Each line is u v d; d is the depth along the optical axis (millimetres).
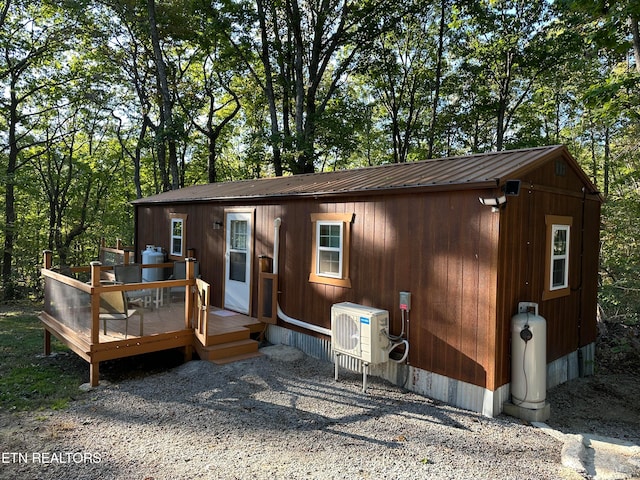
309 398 5148
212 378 5711
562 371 6223
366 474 3457
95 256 20859
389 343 5512
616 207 9523
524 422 4625
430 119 21375
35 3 15633
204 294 6207
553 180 5715
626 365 7168
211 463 3592
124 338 5891
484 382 4758
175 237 10359
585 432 4625
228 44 18297
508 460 3752
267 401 5020
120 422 4418
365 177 6879
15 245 16766
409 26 19203
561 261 6039
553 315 5883
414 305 5422
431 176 5555
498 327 4707
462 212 4941
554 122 19969
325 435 4160
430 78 19969
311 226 6883
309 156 16828
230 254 8648
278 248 7512
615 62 11812
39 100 17594
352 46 20797
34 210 20844
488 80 18719
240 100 22328
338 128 17516
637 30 7902
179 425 4352
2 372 6113
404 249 5555
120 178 22516
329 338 6531
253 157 19000
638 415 5230
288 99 19328
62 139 19172
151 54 18750
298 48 17062
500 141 17344
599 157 17750
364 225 6062
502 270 4703
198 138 21500
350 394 5320
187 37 17688
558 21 14977
